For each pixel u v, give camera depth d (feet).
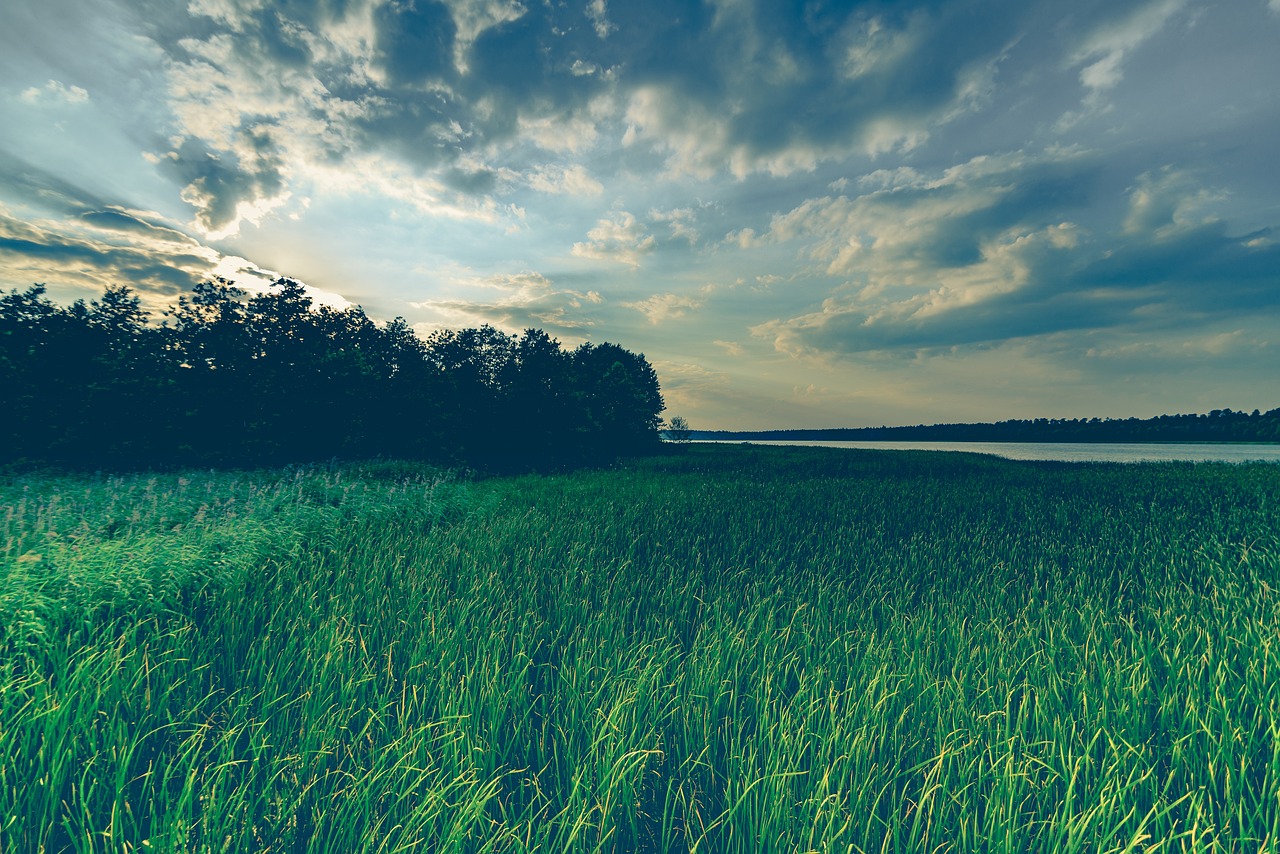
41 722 8.26
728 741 8.89
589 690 10.43
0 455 44.24
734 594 17.44
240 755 8.49
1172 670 10.28
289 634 12.98
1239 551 21.62
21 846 6.61
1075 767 7.22
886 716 9.08
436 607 14.83
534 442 83.97
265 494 33.24
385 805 7.36
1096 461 104.83
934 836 6.73
